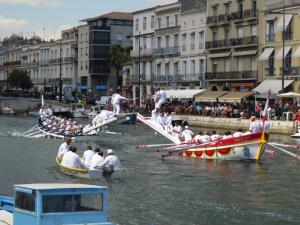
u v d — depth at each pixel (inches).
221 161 1608.0
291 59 3169.3
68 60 6205.7
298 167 1493.6
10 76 6919.3
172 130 1950.1
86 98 4842.5
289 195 1116.5
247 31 3526.1
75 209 620.4
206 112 3105.3
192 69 4097.0
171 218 924.6
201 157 1686.8
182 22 4202.8
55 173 1344.7
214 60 3836.1
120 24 5728.3
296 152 1825.8
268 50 3321.9
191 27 4089.6
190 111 3257.9
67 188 617.9
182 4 4207.7
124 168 1449.3
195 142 1711.4
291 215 952.3
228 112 2942.9
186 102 3656.5
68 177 1288.1
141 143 2133.4
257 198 1086.4
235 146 1614.2
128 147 1987.0
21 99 5487.2
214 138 1689.2
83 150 1875.0
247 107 2977.4
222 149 1632.6
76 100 4904.0
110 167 1270.9
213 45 3804.1
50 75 6678.2
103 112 2198.6
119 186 1189.7
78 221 620.4
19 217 627.8
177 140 1871.3
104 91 5693.9
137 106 4013.3
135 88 4837.6
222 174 1368.1
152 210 978.1
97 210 630.5
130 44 5762.8
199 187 1195.3
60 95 5260.8
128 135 2511.1
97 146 2012.8
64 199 616.7
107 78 5728.3
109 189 1154.0
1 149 1883.6
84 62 5880.9
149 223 892.6
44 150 1861.5
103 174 1266.0
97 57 5649.6
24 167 1448.1
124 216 933.8
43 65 6850.4
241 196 1103.6
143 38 4761.3
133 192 1128.8
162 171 1409.9
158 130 1939.0
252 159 1612.9
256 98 3159.5
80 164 1300.4
